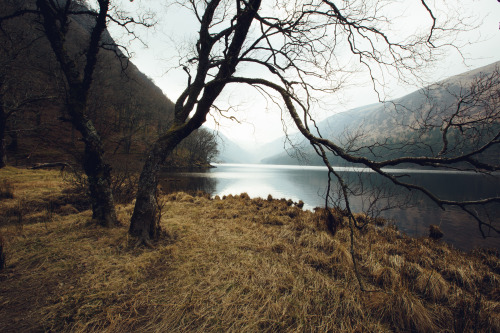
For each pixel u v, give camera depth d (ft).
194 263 13.55
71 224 18.08
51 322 8.34
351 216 7.67
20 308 8.98
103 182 18.13
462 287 14.23
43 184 35.78
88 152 17.69
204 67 17.30
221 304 10.03
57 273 11.51
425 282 12.76
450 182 106.42
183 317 9.14
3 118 40.75
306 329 8.96
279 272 13.16
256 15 13.04
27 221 19.60
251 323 9.04
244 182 103.09
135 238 15.51
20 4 19.02
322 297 11.03
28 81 43.73
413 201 53.01
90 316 8.79
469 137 8.16
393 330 9.50
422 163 7.24
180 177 108.78
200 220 23.54
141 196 15.75
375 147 9.90
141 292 10.44
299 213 31.40
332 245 17.70
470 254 21.68
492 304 11.52
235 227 21.44
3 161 52.49
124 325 8.52
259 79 12.74
